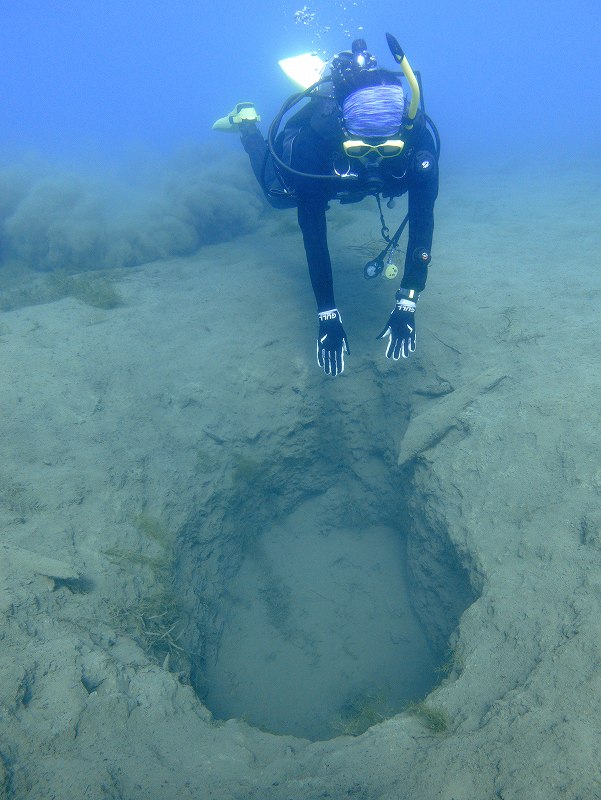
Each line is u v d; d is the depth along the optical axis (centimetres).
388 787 181
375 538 508
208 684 368
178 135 2166
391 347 342
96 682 222
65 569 273
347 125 283
